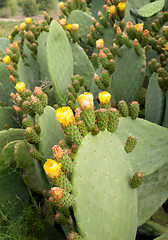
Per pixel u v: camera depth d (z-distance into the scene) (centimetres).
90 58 218
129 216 91
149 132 113
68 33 179
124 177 88
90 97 75
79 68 186
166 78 130
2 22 1612
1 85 189
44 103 97
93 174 76
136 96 155
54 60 146
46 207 127
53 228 118
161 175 121
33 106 94
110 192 82
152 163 118
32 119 100
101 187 78
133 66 148
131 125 111
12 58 175
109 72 125
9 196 130
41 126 95
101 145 80
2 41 296
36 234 118
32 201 137
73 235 70
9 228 111
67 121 71
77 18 221
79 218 72
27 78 192
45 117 97
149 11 219
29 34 181
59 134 109
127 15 190
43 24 202
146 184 119
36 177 128
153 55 185
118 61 153
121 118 109
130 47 146
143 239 126
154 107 146
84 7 246
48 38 142
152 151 117
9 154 127
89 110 75
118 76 155
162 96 135
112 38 187
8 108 166
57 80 150
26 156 124
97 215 77
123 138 112
